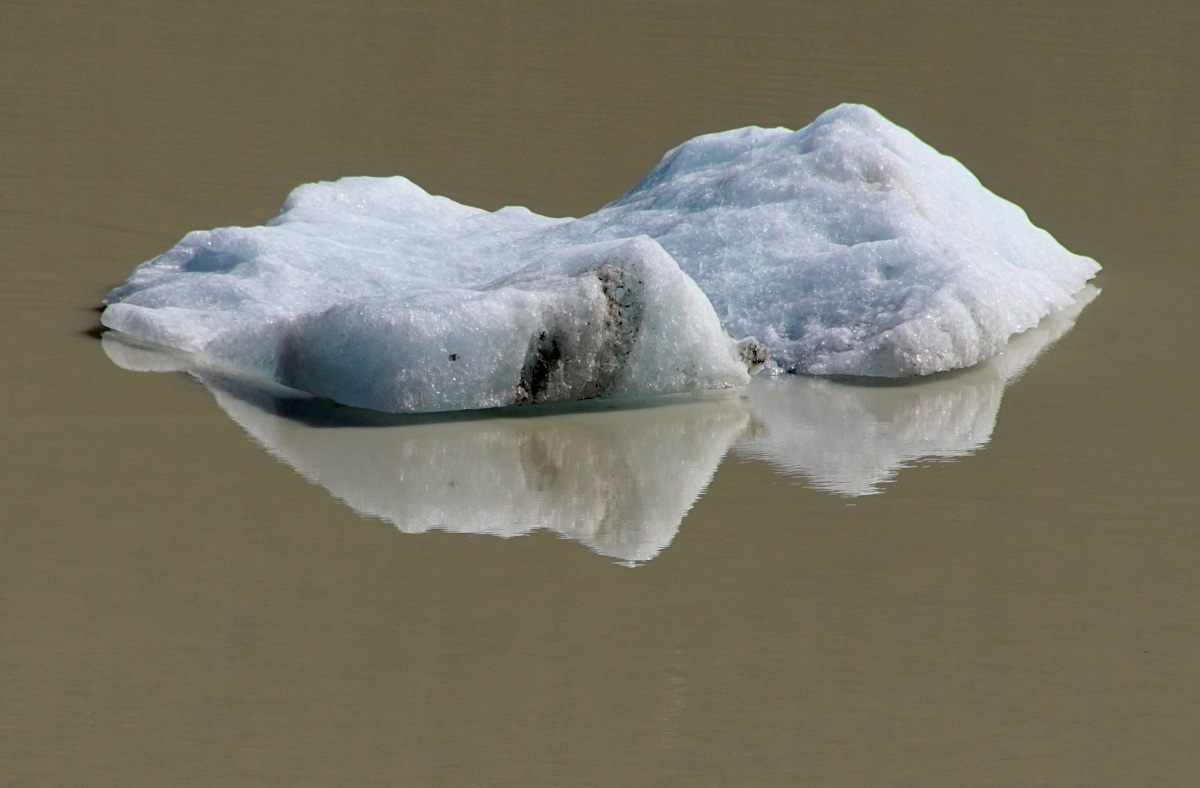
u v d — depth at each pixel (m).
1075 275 24.11
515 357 18.16
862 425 18.02
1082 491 16.03
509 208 26.34
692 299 18.58
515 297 18.23
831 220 21.86
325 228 24.30
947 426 18.00
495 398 18.25
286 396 18.61
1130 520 15.29
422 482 15.81
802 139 23.67
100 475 15.73
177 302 21.47
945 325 20.00
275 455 16.48
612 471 16.30
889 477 16.31
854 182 22.41
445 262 23.03
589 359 18.33
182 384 18.86
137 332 20.67
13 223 25.53
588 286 18.23
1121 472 16.61
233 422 17.52
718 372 18.94
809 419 18.19
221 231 23.31
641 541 14.43
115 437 16.89
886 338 19.78
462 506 15.19
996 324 20.48
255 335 19.50
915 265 20.86
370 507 15.09
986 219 23.36
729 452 16.98
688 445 17.19
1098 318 22.38
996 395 19.14
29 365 19.34
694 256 21.48
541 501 15.39
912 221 21.62
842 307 20.53
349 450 16.72
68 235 25.09
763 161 23.22
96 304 22.08
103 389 18.53
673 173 25.00
